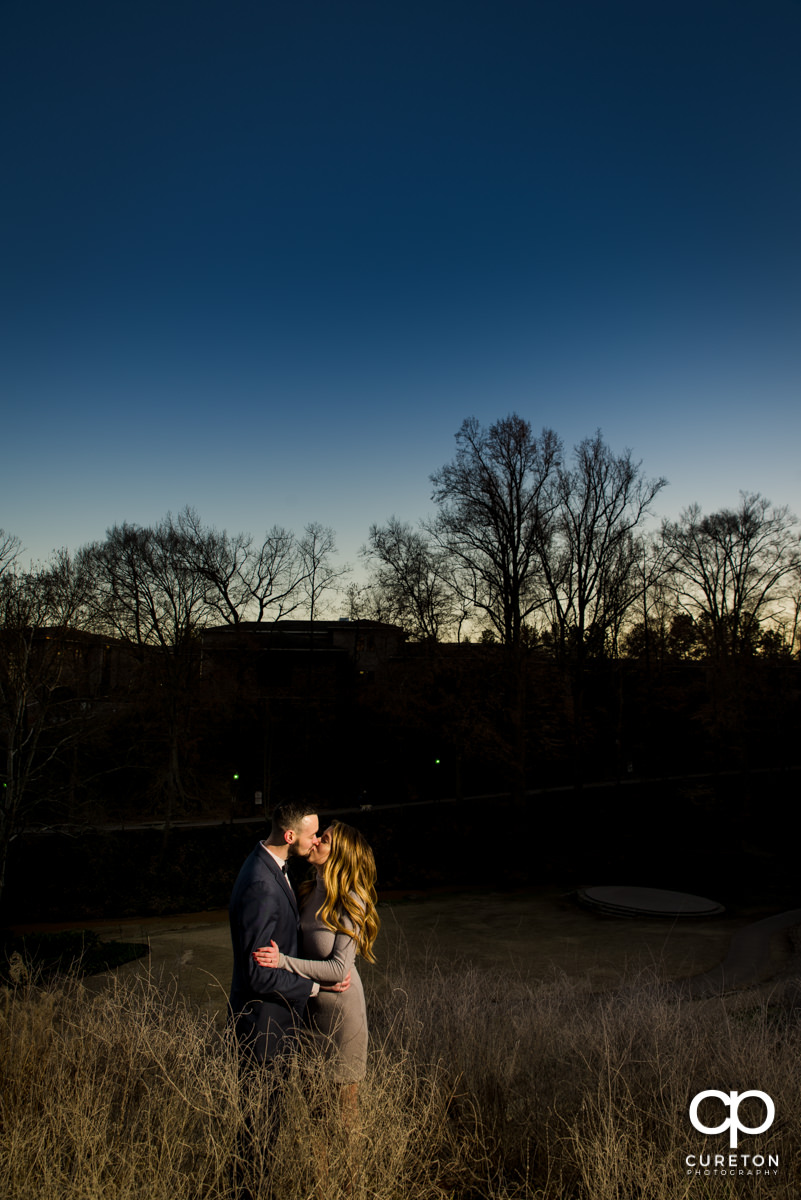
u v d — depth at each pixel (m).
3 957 18.17
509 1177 3.51
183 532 42.91
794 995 9.59
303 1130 3.12
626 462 36.50
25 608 26.08
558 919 25.45
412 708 39.91
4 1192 2.90
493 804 43.50
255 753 47.22
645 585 38.47
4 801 25.53
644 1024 5.03
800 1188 3.32
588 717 44.78
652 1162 3.21
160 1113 3.45
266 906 3.66
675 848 39.53
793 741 53.66
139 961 19.67
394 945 20.27
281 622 51.25
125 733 41.78
